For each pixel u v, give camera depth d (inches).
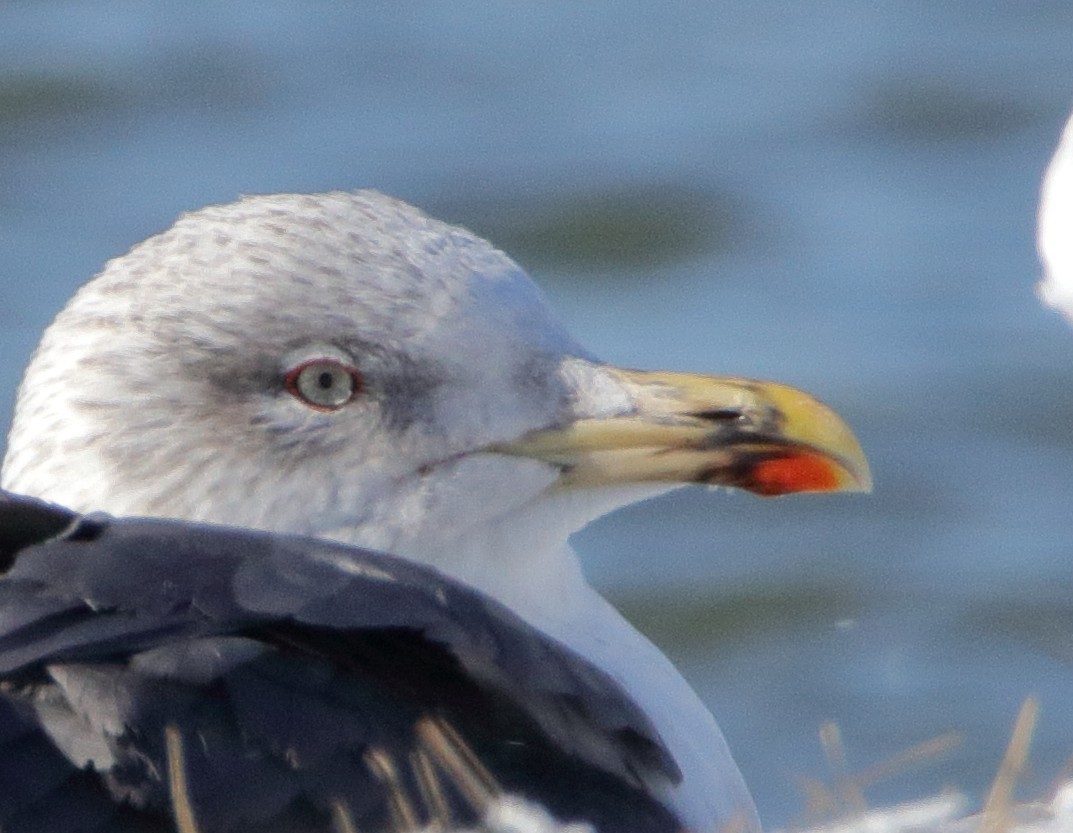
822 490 286.4
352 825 216.1
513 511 283.6
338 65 1094.4
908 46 1103.6
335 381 279.0
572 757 233.9
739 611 690.2
